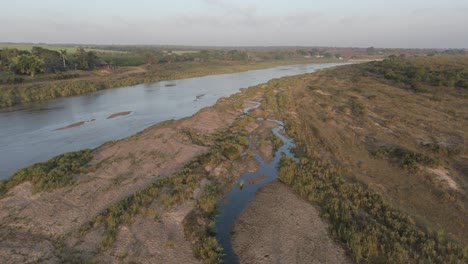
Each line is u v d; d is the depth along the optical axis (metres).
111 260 14.64
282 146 30.55
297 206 19.56
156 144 29.05
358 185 21.22
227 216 18.84
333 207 18.80
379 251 15.02
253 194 21.45
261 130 35.47
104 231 16.67
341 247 15.76
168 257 15.08
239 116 41.50
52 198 19.69
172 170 24.44
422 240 15.45
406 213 18.06
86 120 41.25
